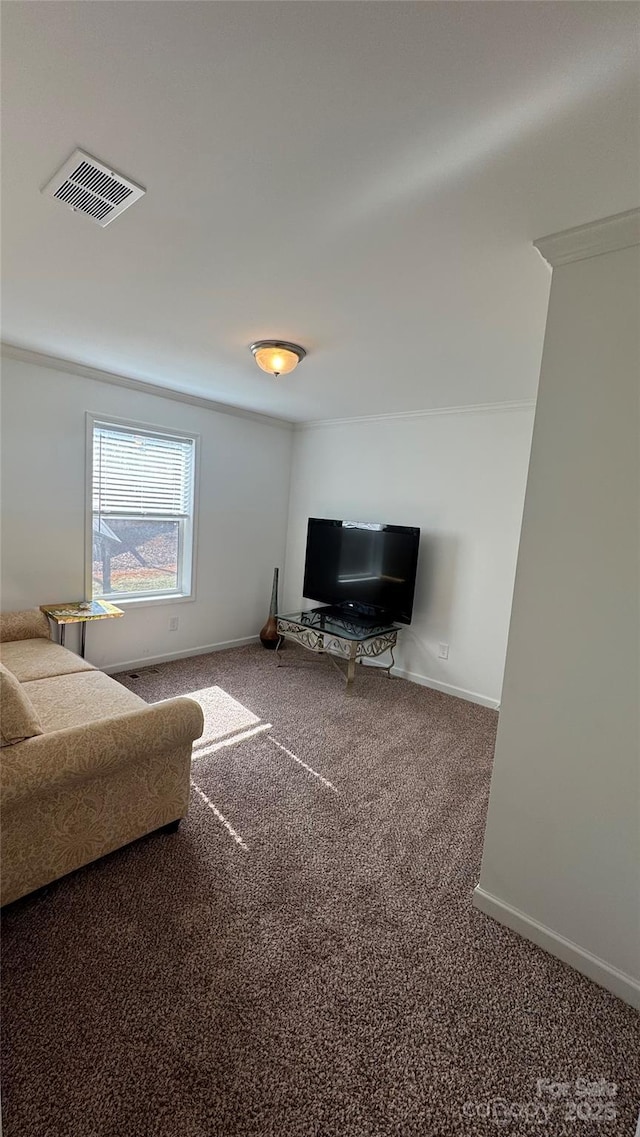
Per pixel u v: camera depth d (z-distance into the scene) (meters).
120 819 1.81
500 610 3.61
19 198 1.37
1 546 3.10
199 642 4.41
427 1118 1.11
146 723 1.77
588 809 1.46
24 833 1.56
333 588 4.37
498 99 0.97
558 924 1.54
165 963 1.44
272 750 2.81
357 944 1.55
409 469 4.06
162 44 0.90
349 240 1.52
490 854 1.68
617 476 1.36
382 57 0.90
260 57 0.91
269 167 1.21
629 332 1.32
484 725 3.30
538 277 1.69
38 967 1.40
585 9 0.79
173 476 4.05
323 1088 1.15
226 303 2.04
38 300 2.11
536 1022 1.33
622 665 1.38
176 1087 1.14
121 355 2.92
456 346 2.41
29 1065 1.16
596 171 1.15
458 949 1.55
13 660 2.67
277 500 4.90
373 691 3.81
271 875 1.83
